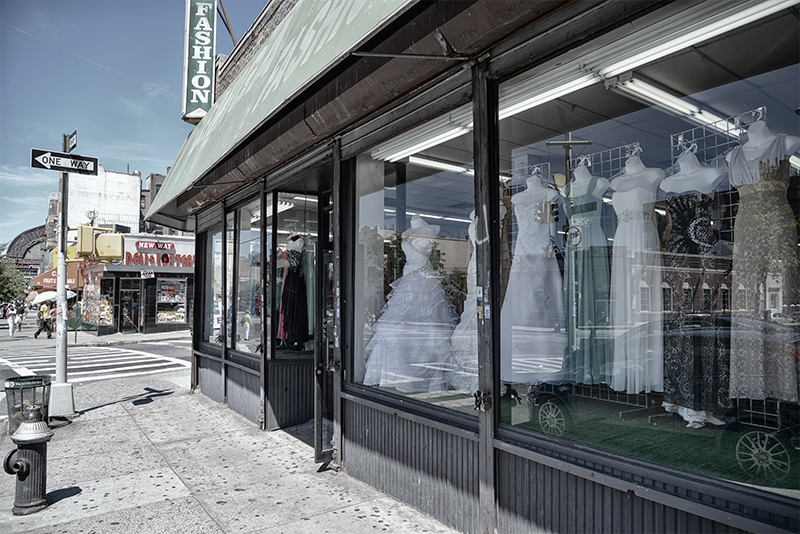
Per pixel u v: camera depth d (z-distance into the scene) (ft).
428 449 12.00
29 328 111.55
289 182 19.62
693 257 8.25
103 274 74.95
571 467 8.48
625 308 9.06
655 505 7.43
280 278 21.29
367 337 14.85
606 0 8.25
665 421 8.23
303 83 11.55
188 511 12.55
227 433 20.15
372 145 14.19
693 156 8.52
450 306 12.14
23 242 264.93
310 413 21.77
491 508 10.02
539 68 9.59
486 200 10.32
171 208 31.01
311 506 12.72
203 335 29.84
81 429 20.95
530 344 9.98
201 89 27.71
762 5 6.86
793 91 7.24
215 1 28.35
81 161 24.47
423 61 10.90
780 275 7.25
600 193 9.72
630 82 8.74
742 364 7.41
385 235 14.29
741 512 6.46
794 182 7.31
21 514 12.51
